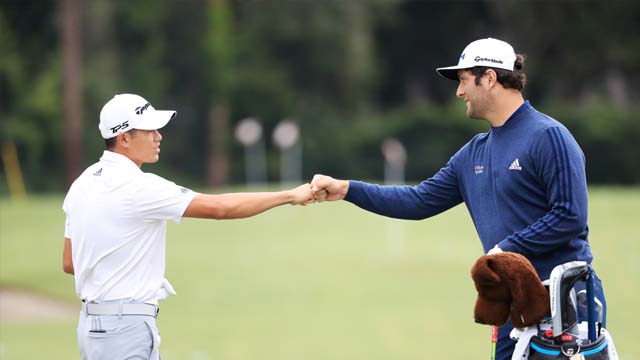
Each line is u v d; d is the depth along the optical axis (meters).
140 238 20.34
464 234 82.25
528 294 19.11
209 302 53.75
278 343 42.62
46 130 180.25
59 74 179.88
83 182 20.56
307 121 195.50
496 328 20.83
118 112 20.59
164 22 189.25
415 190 22.72
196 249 75.88
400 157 183.88
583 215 19.53
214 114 189.00
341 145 193.12
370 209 22.88
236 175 194.75
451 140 193.12
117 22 187.62
